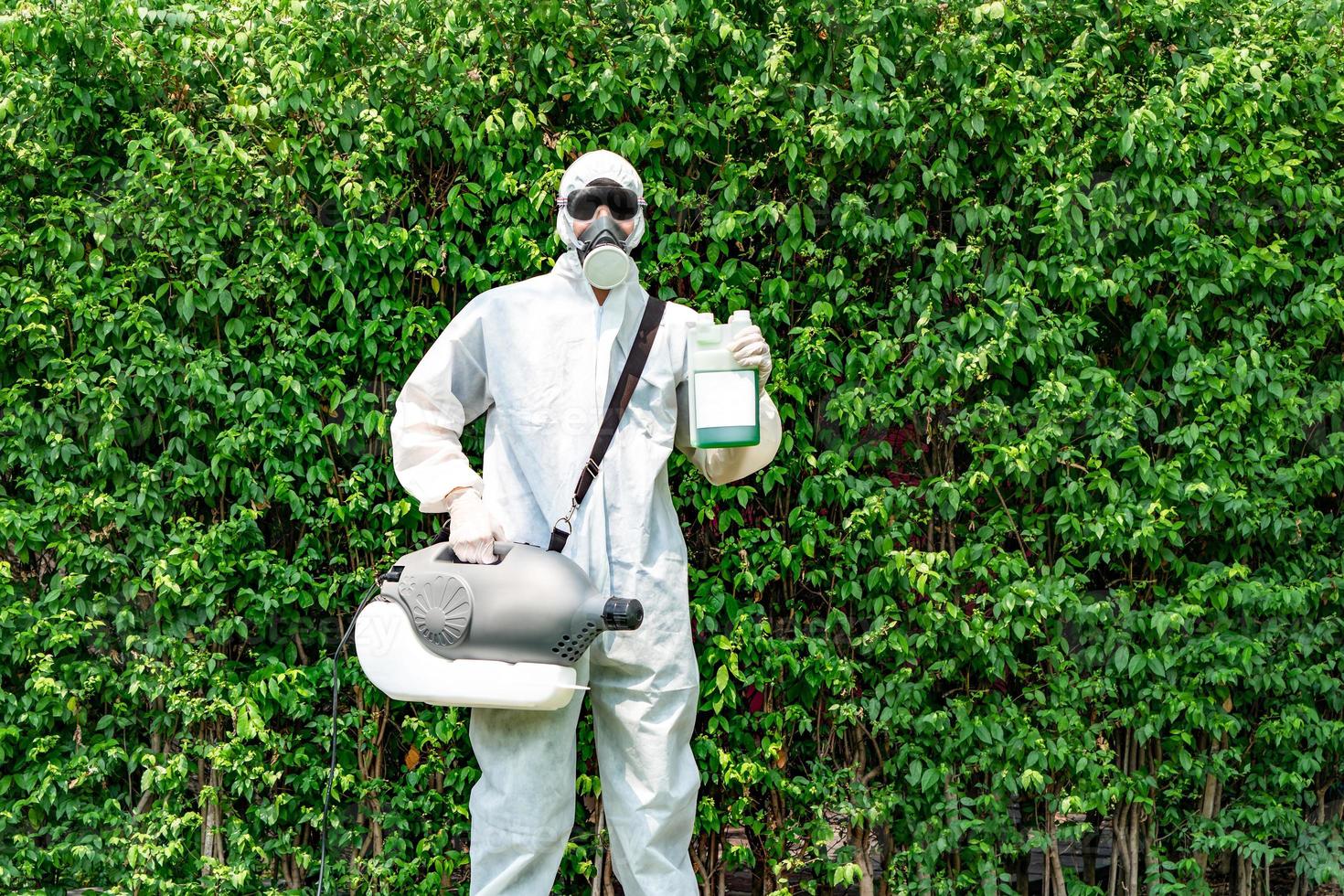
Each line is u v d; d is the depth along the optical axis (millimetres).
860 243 3027
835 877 3016
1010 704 3084
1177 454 3156
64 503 2980
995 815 3111
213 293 2951
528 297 2453
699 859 3176
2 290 2953
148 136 2932
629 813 2400
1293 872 3453
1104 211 2977
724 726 3021
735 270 2990
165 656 3051
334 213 3094
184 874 3096
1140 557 3223
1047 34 3068
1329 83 3113
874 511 2986
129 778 3107
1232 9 3098
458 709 3035
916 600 3109
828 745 3166
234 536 2975
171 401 2994
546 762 2344
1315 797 3293
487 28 2930
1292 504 3186
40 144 2953
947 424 3111
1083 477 3127
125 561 2996
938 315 3055
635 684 2395
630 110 3033
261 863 3094
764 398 2475
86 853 2990
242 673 3113
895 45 2973
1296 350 3131
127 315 2992
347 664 3080
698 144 2988
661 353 2445
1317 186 3092
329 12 2949
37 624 2980
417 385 2422
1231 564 3236
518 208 2951
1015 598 2965
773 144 3020
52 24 2881
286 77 2871
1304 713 3154
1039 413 3033
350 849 3174
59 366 2971
